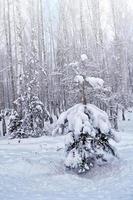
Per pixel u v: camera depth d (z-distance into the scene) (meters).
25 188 8.98
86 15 42.00
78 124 10.11
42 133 23.72
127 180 9.27
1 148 16.94
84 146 10.31
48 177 10.23
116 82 31.81
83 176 10.42
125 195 7.72
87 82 10.93
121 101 31.53
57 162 12.25
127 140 18.84
